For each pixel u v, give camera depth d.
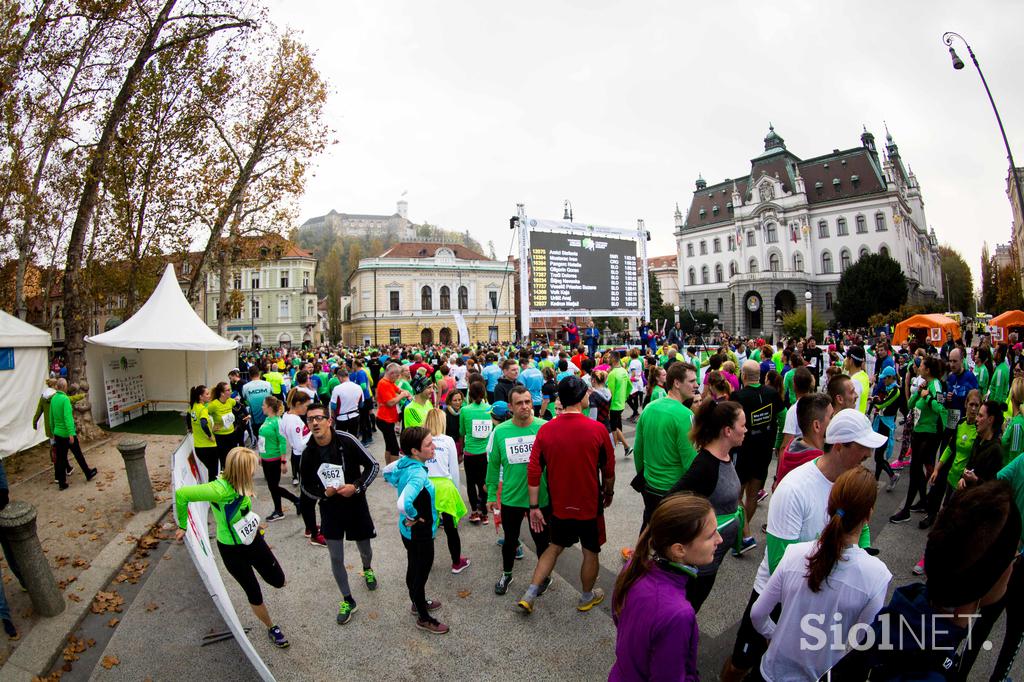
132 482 6.92
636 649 2.08
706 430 3.44
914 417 5.91
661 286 97.38
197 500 3.77
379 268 56.44
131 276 15.95
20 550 4.29
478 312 59.50
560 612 4.36
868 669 2.22
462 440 6.56
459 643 3.97
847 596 2.25
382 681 3.58
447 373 10.12
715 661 3.62
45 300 16.75
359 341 58.38
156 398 15.81
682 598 2.11
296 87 16.75
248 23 12.77
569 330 23.78
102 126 12.88
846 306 53.31
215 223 16.56
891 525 5.81
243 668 3.78
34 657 3.88
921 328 25.59
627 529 6.12
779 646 2.42
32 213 12.91
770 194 68.50
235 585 5.11
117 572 5.33
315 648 3.98
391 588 4.88
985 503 2.04
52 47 11.84
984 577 2.01
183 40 12.19
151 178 14.62
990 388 9.05
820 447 3.57
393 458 8.58
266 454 6.73
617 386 9.27
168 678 3.69
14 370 10.16
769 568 2.87
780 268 67.38
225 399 7.91
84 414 11.59
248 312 61.16
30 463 9.62
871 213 62.31
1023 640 2.77
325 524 4.38
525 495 4.60
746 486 5.28
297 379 9.49
